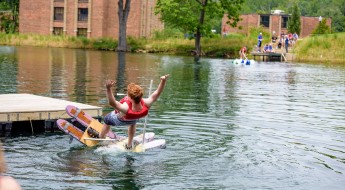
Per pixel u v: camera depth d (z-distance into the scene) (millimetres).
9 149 10391
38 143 11016
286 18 95938
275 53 53656
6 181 3893
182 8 60688
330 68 40812
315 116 15234
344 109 16953
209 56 58094
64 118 12789
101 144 10945
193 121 13680
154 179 8719
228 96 19750
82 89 20562
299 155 10414
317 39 55375
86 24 73688
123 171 9125
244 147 10953
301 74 33562
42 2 76250
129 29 71250
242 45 61531
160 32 70250
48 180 8500
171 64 39656
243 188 8367
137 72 30641
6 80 22891
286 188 8406
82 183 8422
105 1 72875
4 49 52156
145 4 72250
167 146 10906
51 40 65125
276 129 12938
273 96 20250
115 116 10383
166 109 15617
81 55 47406
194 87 22891
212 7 61125
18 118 12219
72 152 10297
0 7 89312
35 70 28812
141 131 12266
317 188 8438
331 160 10094
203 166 9523
